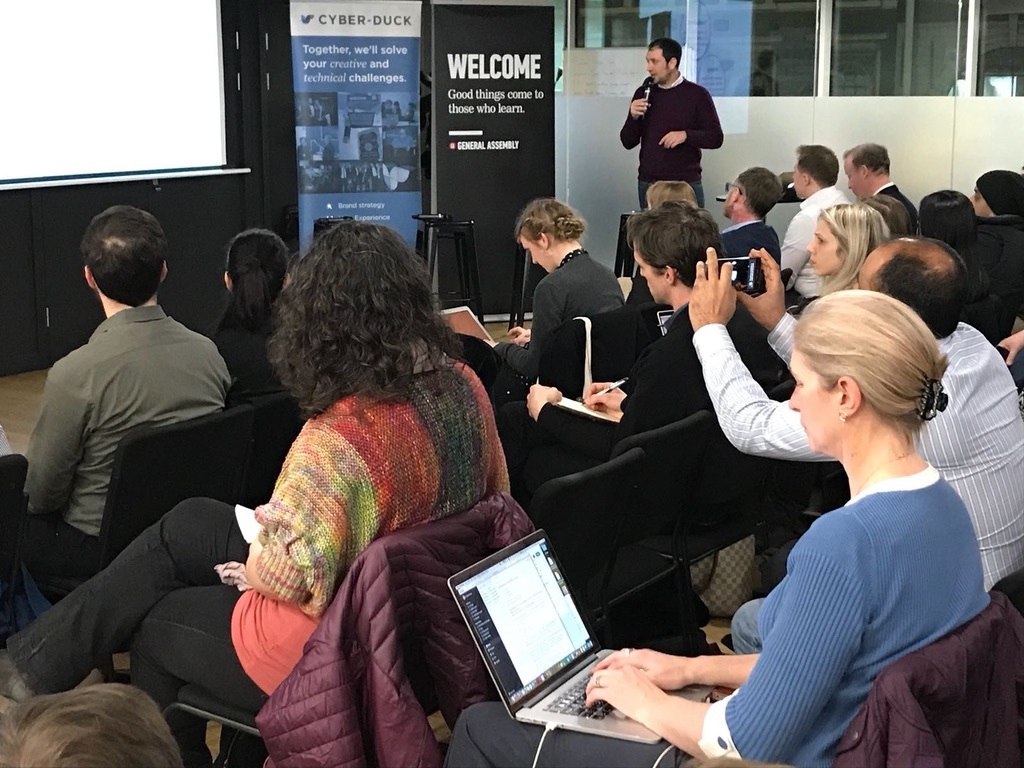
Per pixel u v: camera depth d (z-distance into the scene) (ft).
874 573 4.96
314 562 6.17
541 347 13.82
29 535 9.49
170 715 7.41
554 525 7.72
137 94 23.71
